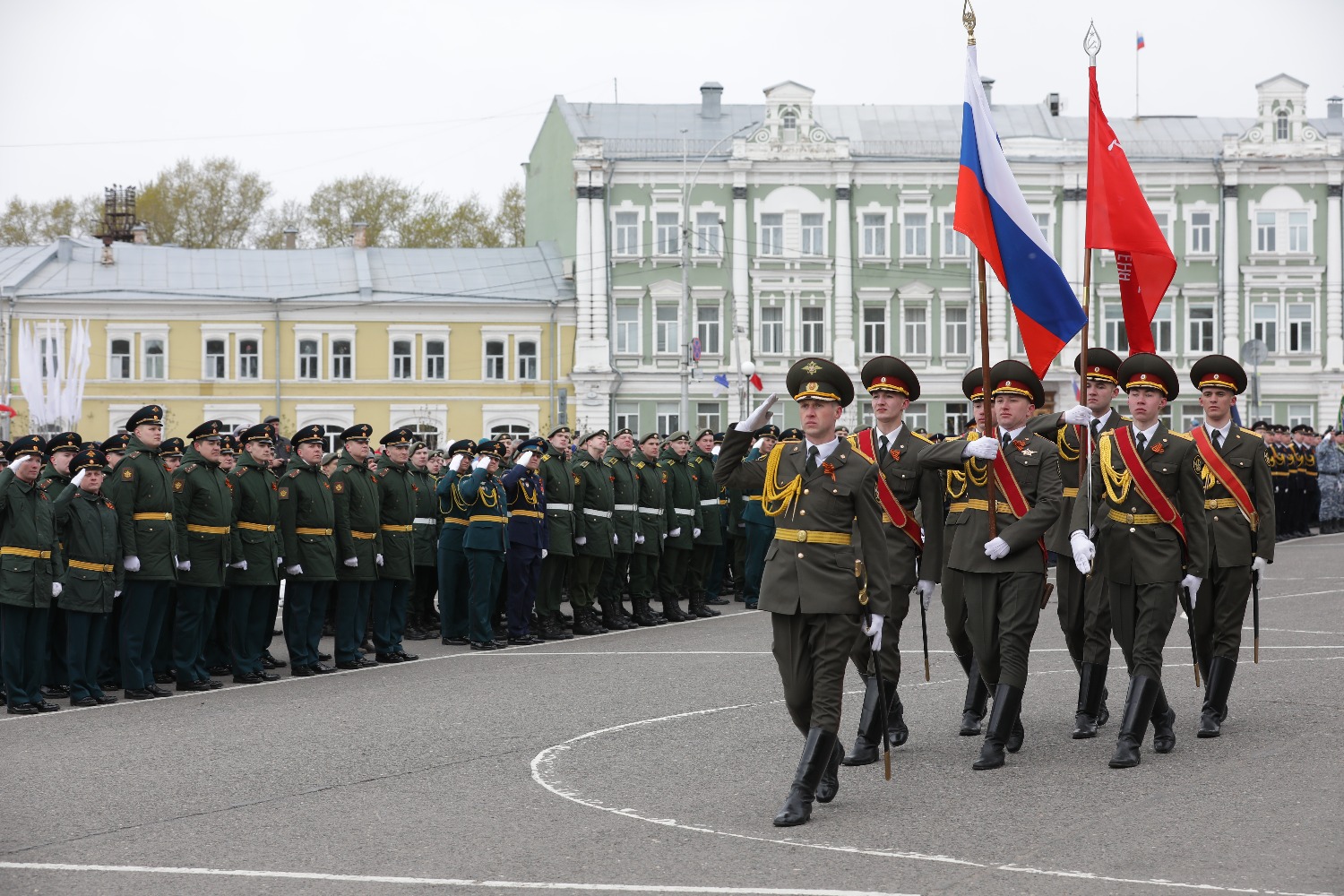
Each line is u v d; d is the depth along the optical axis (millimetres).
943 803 9078
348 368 53531
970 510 10719
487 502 17641
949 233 54656
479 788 9609
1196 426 11945
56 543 13578
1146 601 10477
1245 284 54906
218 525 14844
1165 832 8211
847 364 54406
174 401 52750
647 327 54125
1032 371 10984
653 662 15547
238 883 7508
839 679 8977
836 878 7414
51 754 11008
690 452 21281
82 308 52125
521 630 18188
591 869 7645
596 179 53531
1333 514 35906
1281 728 11141
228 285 54219
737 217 54062
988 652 10586
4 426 45844
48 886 7516
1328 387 54688
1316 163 54469
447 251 56656
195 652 14852
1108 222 12203
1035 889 7180
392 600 17031
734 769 10094
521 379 54000
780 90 54156
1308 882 7227
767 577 9148
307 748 11031
